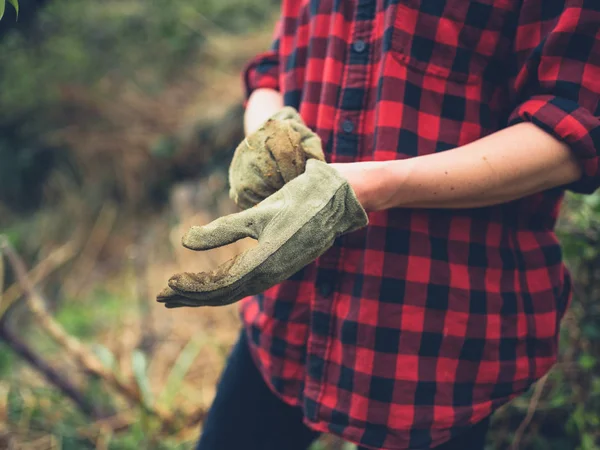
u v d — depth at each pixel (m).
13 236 1.79
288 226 0.62
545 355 0.83
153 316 2.38
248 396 0.97
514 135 0.70
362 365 0.78
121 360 2.14
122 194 3.60
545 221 0.84
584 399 1.33
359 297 0.78
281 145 0.71
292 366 0.87
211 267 2.52
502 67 0.77
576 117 0.68
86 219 3.56
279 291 0.86
